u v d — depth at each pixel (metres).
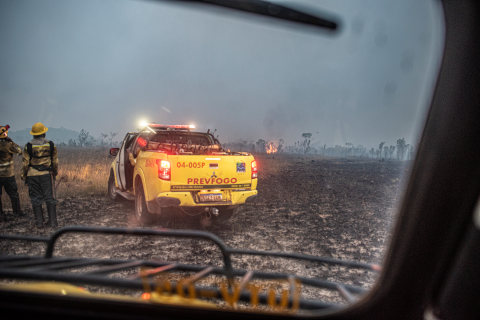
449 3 1.03
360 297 1.26
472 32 1.00
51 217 5.46
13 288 1.25
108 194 8.30
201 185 5.39
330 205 8.05
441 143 1.08
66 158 17.53
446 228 1.10
